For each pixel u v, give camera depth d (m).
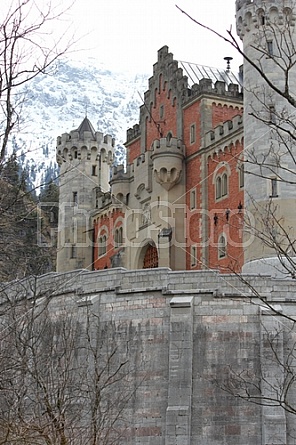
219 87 67.00
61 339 35.66
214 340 37.34
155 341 38.12
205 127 65.50
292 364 35.84
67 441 25.23
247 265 45.47
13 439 22.44
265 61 49.22
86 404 32.34
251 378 36.28
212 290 38.00
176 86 70.56
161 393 37.12
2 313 26.72
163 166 66.19
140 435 36.53
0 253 24.42
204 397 36.53
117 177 74.62
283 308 37.03
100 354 36.31
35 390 28.70
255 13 50.12
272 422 34.88
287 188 47.03
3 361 26.23
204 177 64.12
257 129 48.72
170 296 38.53
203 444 35.75
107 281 40.28
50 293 32.88
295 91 48.53
